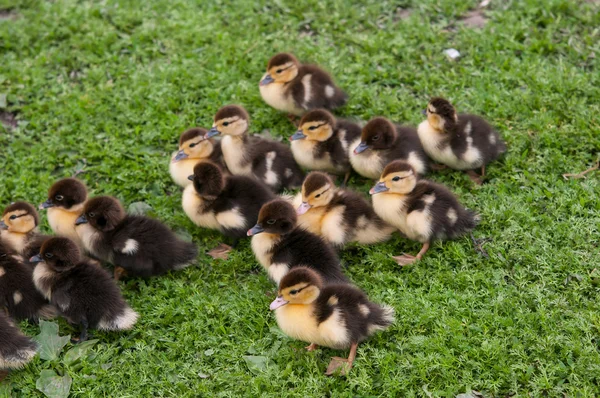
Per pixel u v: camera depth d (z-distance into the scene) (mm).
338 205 2307
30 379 2180
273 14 2750
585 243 2285
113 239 2287
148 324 2244
